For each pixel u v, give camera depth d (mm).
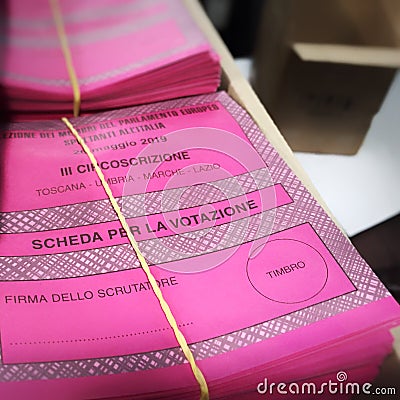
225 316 367
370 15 653
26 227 412
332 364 360
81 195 438
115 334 354
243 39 788
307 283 387
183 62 535
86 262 392
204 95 558
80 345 346
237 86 571
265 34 750
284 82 626
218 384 337
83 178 452
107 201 434
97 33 599
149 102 548
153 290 378
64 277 382
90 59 559
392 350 366
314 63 606
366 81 609
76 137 490
